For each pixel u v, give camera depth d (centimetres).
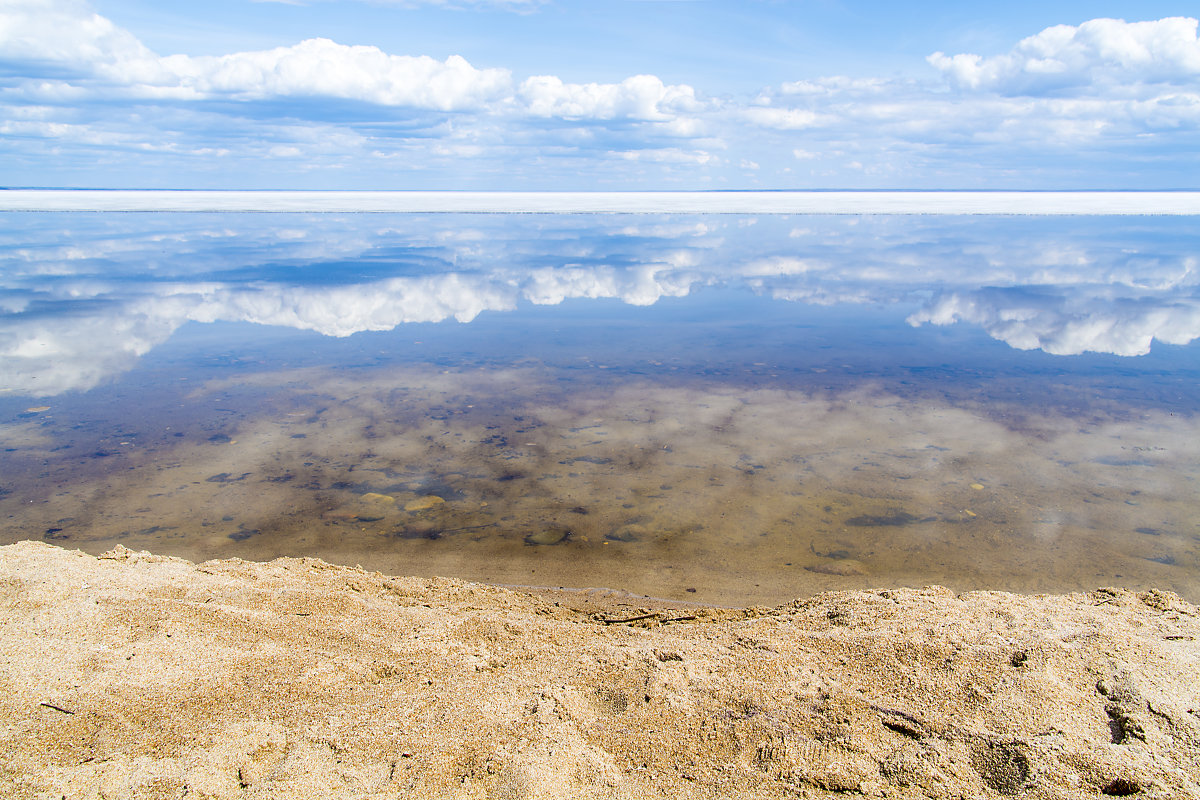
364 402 884
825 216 4494
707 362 1086
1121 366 1028
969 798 220
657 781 237
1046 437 738
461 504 598
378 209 5322
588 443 738
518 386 955
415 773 238
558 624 378
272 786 230
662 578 481
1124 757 228
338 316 1488
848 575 482
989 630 319
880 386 941
